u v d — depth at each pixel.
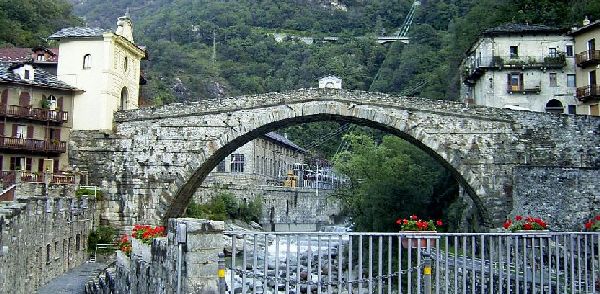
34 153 44.28
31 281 24.28
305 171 105.88
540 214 33.97
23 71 43.81
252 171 84.56
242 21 155.25
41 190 32.75
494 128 39.50
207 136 41.53
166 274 13.59
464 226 46.47
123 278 19.66
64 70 44.59
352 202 55.94
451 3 115.06
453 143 39.78
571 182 31.56
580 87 49.84
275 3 162.88
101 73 43.88
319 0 165.38
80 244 35.56
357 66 124.75
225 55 143.00
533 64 51.50
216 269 12.27
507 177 39.06
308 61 132.38
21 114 43.19
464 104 39.81
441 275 23.19
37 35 81.50
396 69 102.25
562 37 51.59
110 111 44.06
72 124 44.28
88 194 39.69
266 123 41.16
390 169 50.72
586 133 38.72
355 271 42.59
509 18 60.44
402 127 40.19
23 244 22.86
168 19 162.75
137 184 41.75
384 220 51.09
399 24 144.38
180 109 41.75
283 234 12.95
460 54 67.31
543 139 39.03
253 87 129.50
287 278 12.82
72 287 26.05
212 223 12.36
